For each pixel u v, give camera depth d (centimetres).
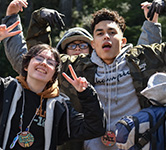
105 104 363
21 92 279
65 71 376
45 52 279
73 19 1475
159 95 286
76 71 374
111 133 352
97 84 368
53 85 284
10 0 1592
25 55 282
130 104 359
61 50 462
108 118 360
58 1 1625
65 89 371
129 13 1463
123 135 273
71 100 368
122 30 381
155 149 271
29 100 277
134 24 1473
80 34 448
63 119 282
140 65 360
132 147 274
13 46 363
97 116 269
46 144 272
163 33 1361
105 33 369
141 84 356
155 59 364
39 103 278
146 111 283
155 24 393
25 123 273
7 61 1342
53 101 279
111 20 373
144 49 369
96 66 374
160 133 274
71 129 281
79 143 369
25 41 385
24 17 1571
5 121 270
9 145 270
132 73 359
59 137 287
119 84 362
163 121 278
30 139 271
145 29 399
